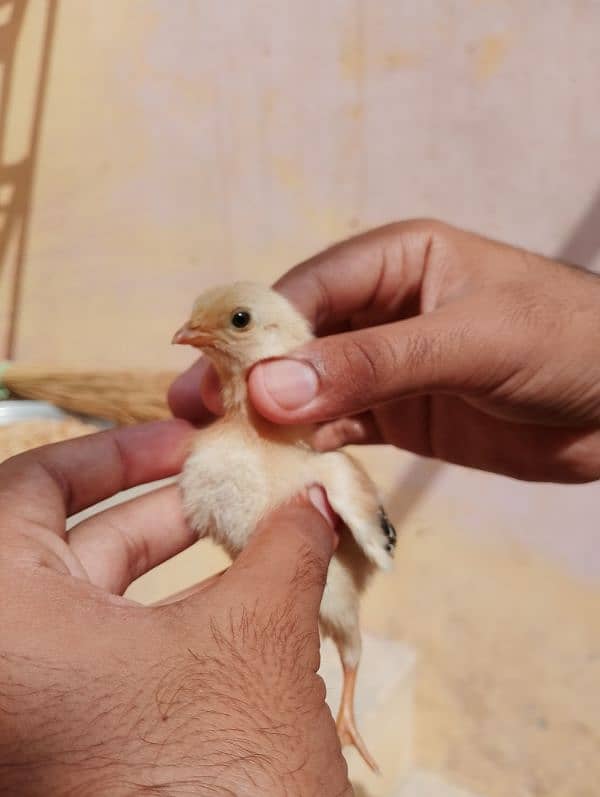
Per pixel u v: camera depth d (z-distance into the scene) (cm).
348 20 44
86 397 47
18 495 27
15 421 43
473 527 46
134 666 22
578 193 40
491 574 46
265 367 29
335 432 32
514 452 38
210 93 50
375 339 29
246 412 30
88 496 31
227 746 22
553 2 39
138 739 22
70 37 57
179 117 52
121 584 31
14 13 60
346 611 30
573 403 33
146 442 32
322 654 44
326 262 37
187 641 23
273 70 48
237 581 24
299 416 29
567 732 46
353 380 29
